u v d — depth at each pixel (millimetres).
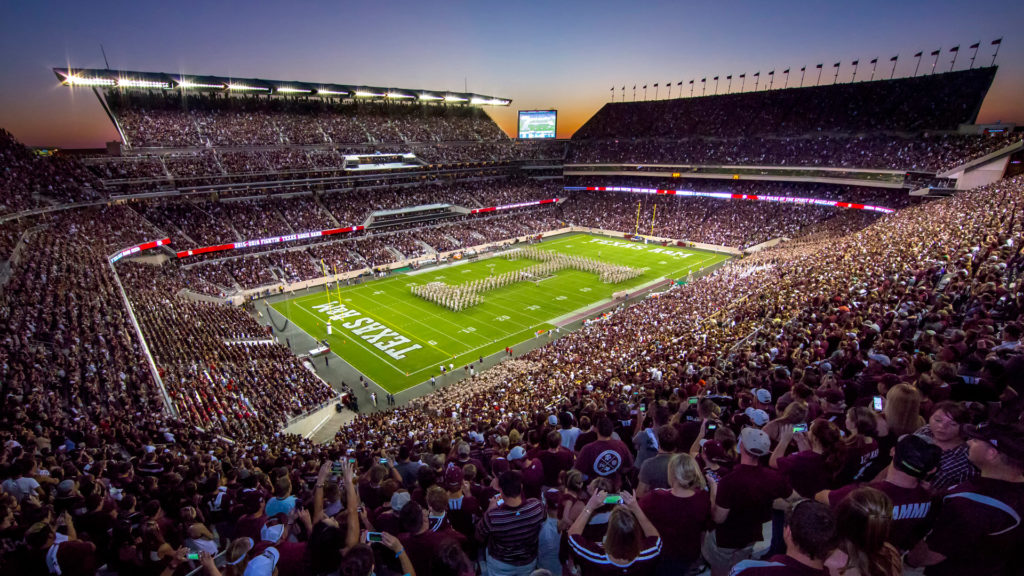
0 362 20484
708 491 4922
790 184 78000
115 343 26594
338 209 70688
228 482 11820
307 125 78250
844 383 8977
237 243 58344
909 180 62312
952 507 3971
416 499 6719
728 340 21656
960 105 67062
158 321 35812
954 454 4871
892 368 8938
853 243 40938
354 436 23281
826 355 13125
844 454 5195
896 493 4180
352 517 5594
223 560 6738
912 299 15977
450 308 50375
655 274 62469
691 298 42250
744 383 12180
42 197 43156
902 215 49312
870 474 5797
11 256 31594
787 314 21031
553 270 64562
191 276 51844
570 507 5688
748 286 39438
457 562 4332
